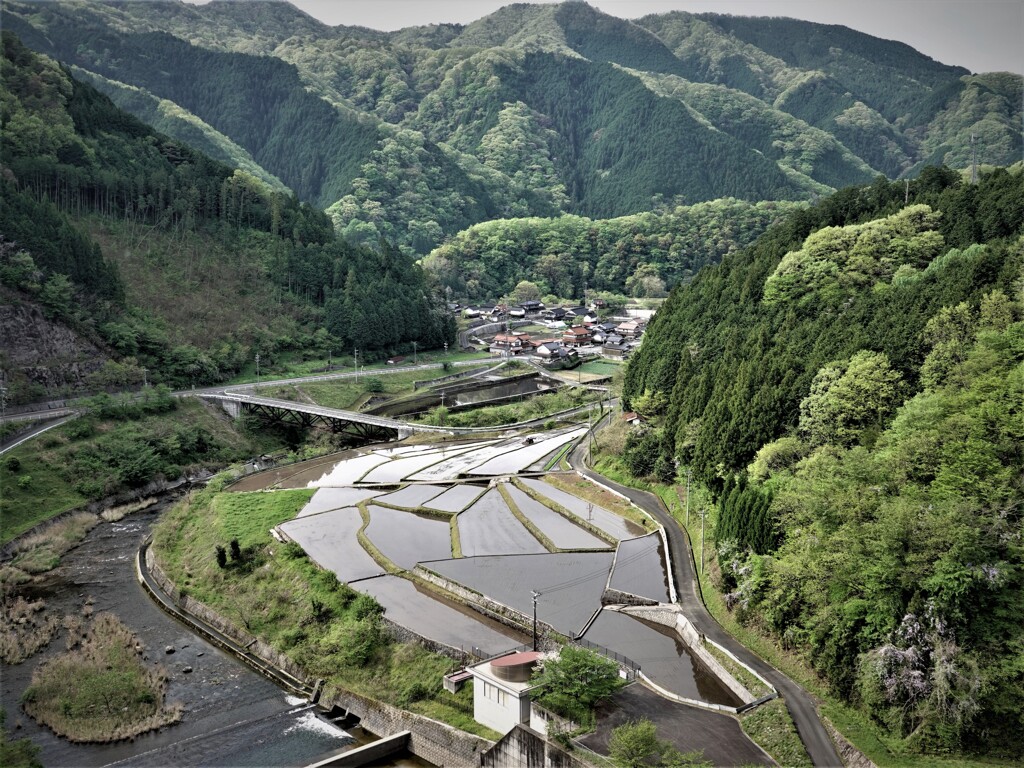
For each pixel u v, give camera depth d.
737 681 63.31
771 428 92.25
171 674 78.25
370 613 79.69
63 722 69.06
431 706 67.38
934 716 54.12
